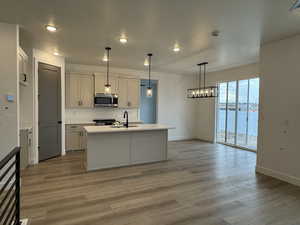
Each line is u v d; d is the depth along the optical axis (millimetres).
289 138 3287
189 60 5059
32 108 4102
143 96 8422
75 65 5637
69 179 3391
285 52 3322
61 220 2186
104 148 3992
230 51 4176
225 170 3947
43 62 4309
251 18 2605
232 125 6363
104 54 4512
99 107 6074
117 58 4891
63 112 4914
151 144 4473
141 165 4266
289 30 2994
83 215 2289
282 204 2594
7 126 2932
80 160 4523
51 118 4582
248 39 3400
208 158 4848
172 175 3645
